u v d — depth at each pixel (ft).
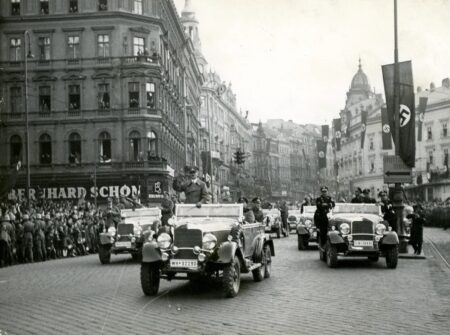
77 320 31.53
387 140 180.45
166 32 182.09
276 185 506.07
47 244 80.94
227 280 37.60
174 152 205.98
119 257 79.36
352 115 423.23
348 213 60.49
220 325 29.27
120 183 167.12
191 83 276.00
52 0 170.40
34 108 169.68
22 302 38.32
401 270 52.19
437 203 162.20
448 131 261.65
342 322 29.50
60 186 168.04
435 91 276.62
